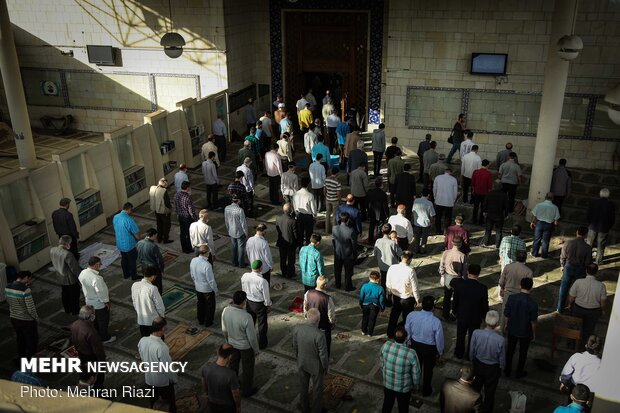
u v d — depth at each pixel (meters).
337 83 20.91
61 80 19.83
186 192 11.05
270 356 8.41
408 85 16.91
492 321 6.57
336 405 7.39
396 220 9.91
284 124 16.28
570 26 11.10
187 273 10.84
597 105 15.52
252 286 8.13
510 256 8.65
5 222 10.29
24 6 19.16
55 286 10.55
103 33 18.84
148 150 14.31
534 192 12.47
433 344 7.08
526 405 7.36
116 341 8.88
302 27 19.38
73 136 19.89
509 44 15.71
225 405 6.02
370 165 16.50
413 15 16.17
